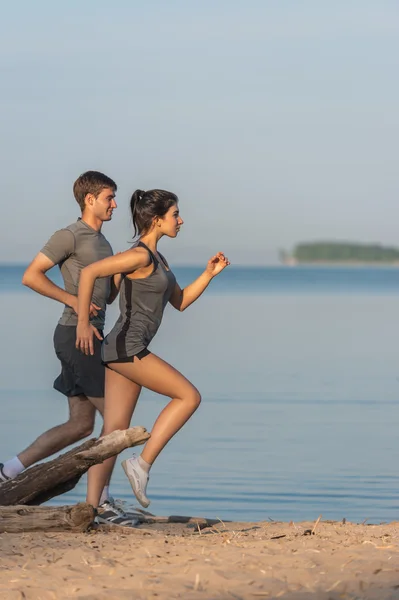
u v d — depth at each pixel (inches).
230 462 808.3
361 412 1120.8
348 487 710.5
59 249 537.0
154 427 480.1
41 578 370.3
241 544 434.0
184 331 2396.7
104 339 489.4
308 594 345.1
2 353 1784.0
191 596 344.5
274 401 1204.5
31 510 465.4
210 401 1199.6
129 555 409.1
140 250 476.7
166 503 661.3
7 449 854.5
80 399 547.2
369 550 414.3
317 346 2016.5
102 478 502.0
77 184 550.9
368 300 4778.5
